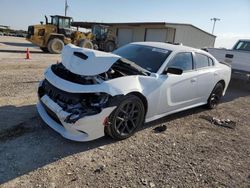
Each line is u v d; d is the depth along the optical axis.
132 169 3.24
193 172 3.34
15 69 9.12
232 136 4.75
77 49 4.00
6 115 4.41
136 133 4.31
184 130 4.75
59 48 18.19
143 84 4.04
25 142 3.59
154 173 3.21
